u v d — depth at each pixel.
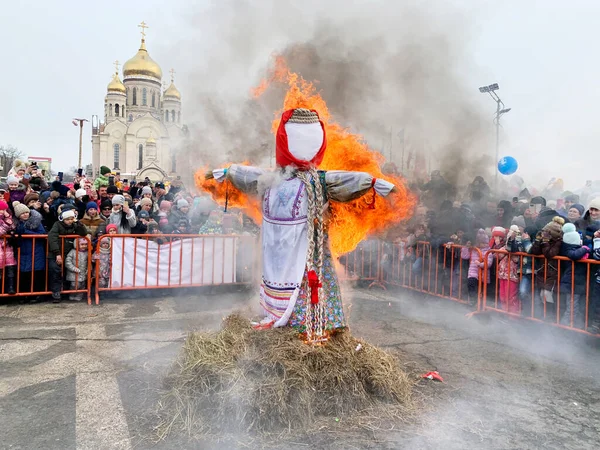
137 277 7.04
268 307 3.79
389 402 3.53
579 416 3.52
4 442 2.94
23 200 7.18
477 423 3.34
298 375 3.24
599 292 5.14
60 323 5.67
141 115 60.69
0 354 4.54
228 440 2.98
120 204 7.48
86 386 3.80
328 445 2.96
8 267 6.46
